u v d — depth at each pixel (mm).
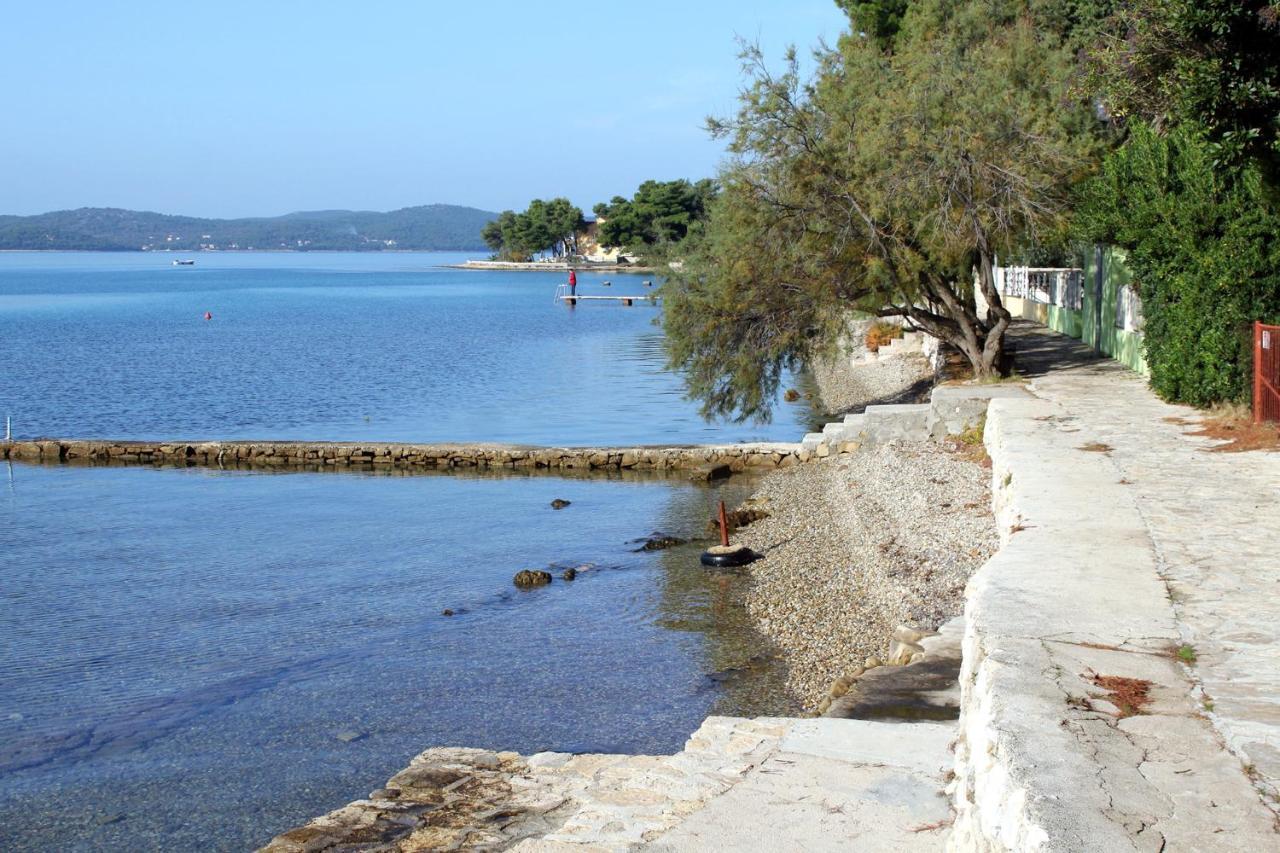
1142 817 4469
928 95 25062
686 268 29172
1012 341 33438
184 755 11656
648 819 7363
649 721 12258
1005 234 24969
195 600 17375
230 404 42844
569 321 90625
